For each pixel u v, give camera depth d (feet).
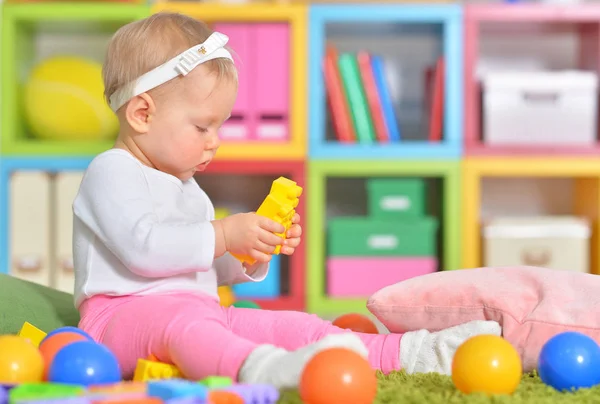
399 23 10.44
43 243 9.97
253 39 10.03
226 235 4.43
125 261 4.42
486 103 10.20
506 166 10.02
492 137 10.21
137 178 4.65
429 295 4.72
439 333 4.42
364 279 10.04
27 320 5.31
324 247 10.36
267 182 11.53
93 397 3.08
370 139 10.18
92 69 10.06
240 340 3.83
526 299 4.52
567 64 11.58
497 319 4.49
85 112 9.90
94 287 4.55
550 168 10.02
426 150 10.00
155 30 4.79
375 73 10.20
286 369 3.49
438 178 10.87
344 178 11.57
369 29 10.96
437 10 10.02
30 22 10.41
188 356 3.89
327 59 10.21
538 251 10.05
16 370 3.52
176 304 4.25
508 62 11.58
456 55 10.04
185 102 4.70
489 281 4.69
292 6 9.93
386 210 10.16
